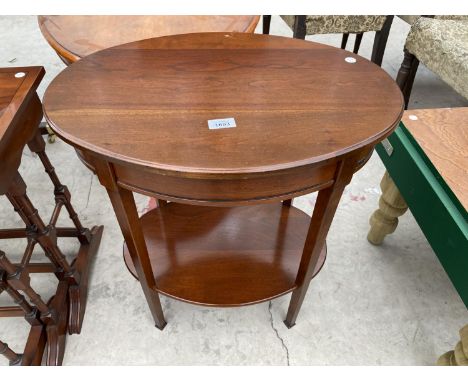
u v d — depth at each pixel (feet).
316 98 2.48
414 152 3.30
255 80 2.67
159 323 3.74
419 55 5.74
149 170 1.98
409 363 3.60
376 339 3.76
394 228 4.31
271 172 1.94
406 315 3.94
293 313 3.61
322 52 3.05
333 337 3.77
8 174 2.66
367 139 2.14
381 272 4.33
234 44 3.14
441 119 3.59
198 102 2.42
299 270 3.15
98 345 3.70
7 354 3.21
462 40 5.17
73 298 3.86
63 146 6.14
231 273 3.35
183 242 3.62
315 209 2.61
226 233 3.72
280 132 2.18
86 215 5.01
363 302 4.05
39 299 3.31
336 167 2.23
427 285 4.21
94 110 2.32
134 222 2.64
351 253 4.52
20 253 4.55
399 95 2.52
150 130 2.17
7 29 9.20
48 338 3.51
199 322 3.88
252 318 3.92
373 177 5.64
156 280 3.29
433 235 3.04
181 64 2.84
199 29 4.22
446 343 3.73
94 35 4.08
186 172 1.92
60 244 4.60
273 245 3.60
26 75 3.00
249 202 2.20
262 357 3.63
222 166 1.93
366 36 9.07
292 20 6.45
